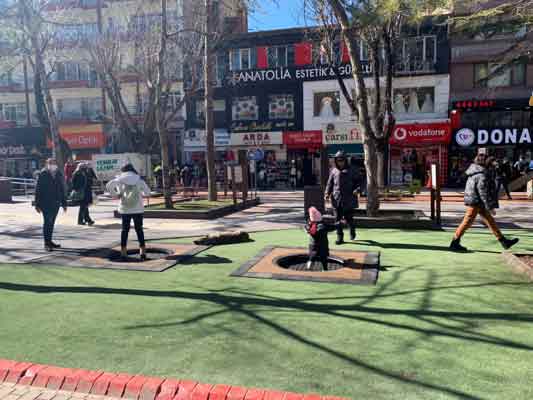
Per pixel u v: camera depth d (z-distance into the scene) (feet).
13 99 116.37
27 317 14.84
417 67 86.58
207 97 53.01
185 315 14.87
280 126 95.96
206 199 60.39
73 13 80.84
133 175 23.86
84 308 15.74
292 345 12.28
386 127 51.16
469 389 9.77
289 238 30.50
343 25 33.81
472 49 84.43
